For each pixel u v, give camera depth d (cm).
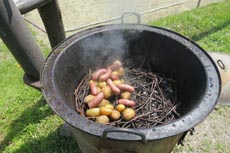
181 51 188
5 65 318
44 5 211
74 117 144
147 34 199
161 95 207
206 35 355
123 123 184
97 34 194
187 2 449
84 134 150
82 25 391
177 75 203
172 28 370
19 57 191
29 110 264
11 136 243
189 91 187
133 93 209
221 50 329
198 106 149
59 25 232
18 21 175
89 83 204
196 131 246
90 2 448
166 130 138
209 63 171
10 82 296
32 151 231
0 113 262
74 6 436
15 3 181
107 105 187
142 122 188
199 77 172
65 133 239
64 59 181
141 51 212
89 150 178
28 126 248
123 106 188
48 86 159
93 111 182
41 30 378
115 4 440
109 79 202
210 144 238
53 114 259
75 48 188
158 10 426
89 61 205
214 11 402
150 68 220
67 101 177
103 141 147
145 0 453
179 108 199
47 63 172
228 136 244
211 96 153
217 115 260
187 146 235
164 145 158
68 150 232
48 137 240
